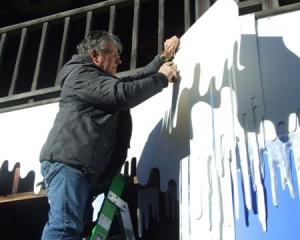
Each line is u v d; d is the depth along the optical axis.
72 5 7.41
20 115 3.99
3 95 7.12
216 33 2.61
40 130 3.83
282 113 2.71
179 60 2.95
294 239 2.54
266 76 2.81
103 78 2.58
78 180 2.46
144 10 7.09
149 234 4.19
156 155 3.04
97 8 4.41
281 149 2.65
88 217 2.81
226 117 2.54
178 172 2.76
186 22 3.75
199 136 2.65
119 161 2.82
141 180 3.08
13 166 3.76
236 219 2.61
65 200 2.39
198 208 2.55
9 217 4.87
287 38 2.92
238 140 2.62
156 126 3.16
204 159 2.60
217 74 2.54
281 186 2.62
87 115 2.58
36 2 7.41
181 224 2.62
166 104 3.10
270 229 2.57
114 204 2.72
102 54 2.87
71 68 2.71
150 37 7.15
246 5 3.49
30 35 7.27
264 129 2.68
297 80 2.76
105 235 2.61
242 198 2.57
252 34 2.94
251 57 2.87
